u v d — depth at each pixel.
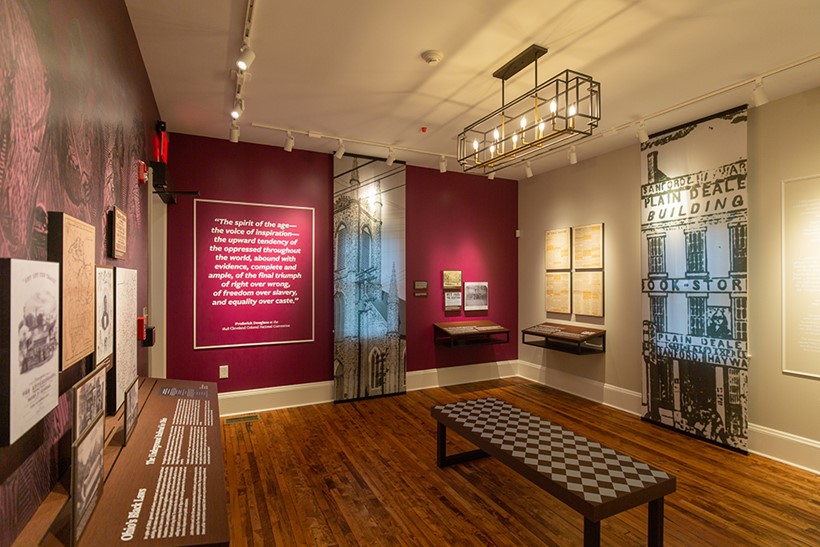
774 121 3.56
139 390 2.58
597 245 5.16
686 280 4.11
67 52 1.32
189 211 4.41
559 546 2.38
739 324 3.68
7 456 0.93
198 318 4.44
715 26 2.53
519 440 2.74
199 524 1.17
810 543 2.40
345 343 5.11
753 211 3.68
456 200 6.05
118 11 2.08
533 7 2.35
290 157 4.90
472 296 6.12
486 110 3.78
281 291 4.83
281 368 4.84
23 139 1.00
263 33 2.58
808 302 3.34
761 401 3.61
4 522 0.92
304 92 3.42
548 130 3.70
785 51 2.81
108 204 1.85
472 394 5.43
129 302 1.98
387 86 3.31
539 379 6.03
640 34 2.61
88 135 1.55
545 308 5.96
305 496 2.90
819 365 3.28
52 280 1.08
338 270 5.09
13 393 0.87
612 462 2.41
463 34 2.61
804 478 3.17
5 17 0.90
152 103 3.32
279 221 4.82
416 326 5.74
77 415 1.09
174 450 1.70
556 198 5.79
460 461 3.42
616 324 4.92
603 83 3.26
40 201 1.10
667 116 3.96
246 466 3.34
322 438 3.92
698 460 3.49
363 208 5.25
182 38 2.62
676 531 2.51
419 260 5.77
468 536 2.46
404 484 3.07
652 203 4.44
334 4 2.30
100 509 1.23
